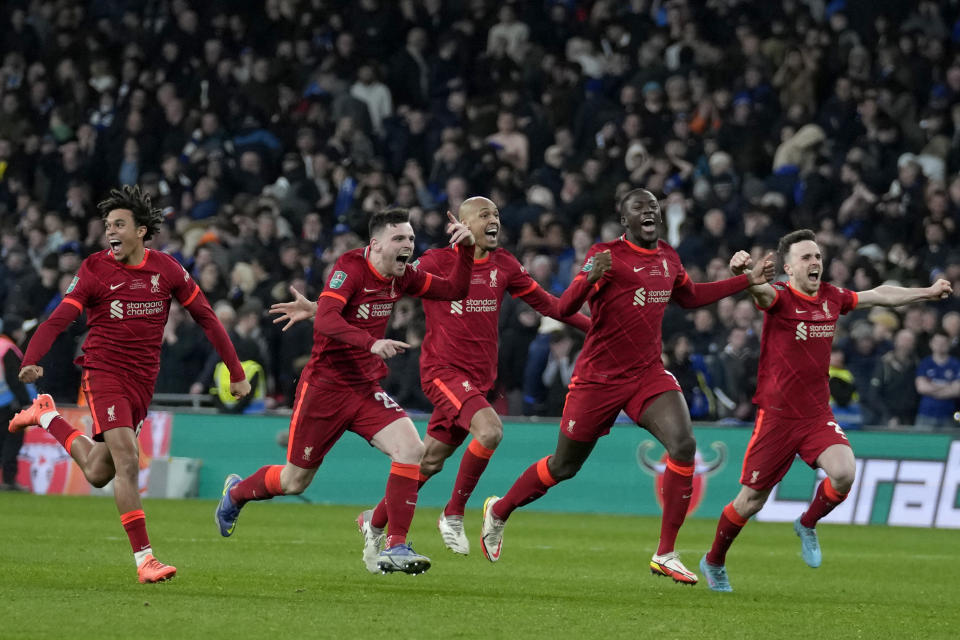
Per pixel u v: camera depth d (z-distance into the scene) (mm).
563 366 45312
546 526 39469
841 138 58281
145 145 61500
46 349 21047
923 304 47969
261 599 19547
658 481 45031
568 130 59062
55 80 66750
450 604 19781
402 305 47344
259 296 49094
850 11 65188
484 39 64938
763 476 23844
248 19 67625
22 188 61562
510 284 27453
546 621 18141
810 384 23969
